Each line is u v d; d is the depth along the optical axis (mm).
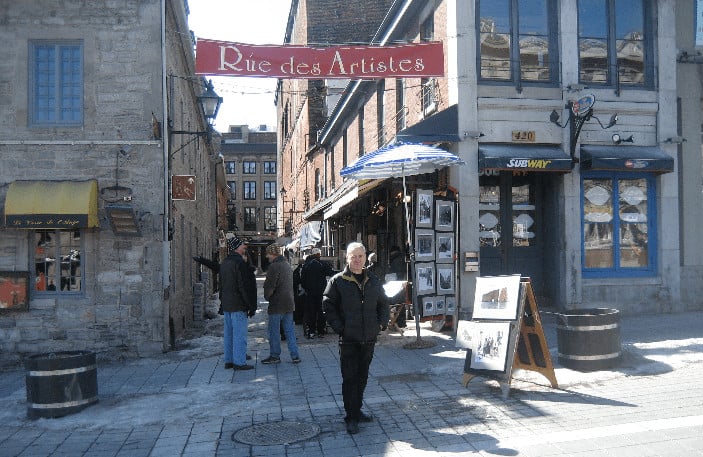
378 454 5281
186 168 15734
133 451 5672
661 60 12539
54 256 10633
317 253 11852
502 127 11836
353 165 10344
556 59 12219
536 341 7305
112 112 10727
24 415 7023
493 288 7453
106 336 10547
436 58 10938
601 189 12453
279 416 6559
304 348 10641
